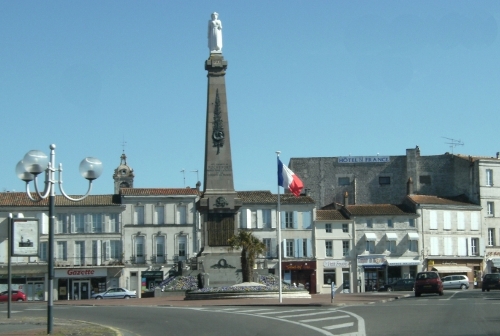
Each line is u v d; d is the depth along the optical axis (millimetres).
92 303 52750
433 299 46625
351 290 84250
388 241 85500
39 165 23266
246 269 59062
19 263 79062
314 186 94500
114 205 82125
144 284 81625
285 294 52688
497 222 89938
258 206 84375
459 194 92750
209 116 62875
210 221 62500
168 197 82938
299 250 84250
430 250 86312
